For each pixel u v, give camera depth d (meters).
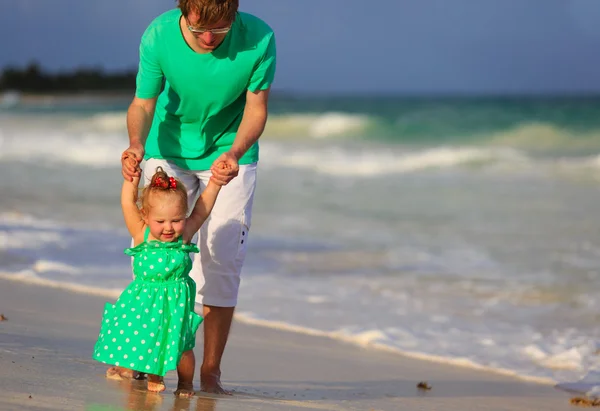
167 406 6.86
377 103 101.62
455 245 21.05
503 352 12.42
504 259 19.44
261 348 11.60
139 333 7.24
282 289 15.82
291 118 51.56
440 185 32.81
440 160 39.22
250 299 14.90
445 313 14.66
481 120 52.16
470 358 12.02
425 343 12.71
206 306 8.72
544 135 46.12
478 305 15.31
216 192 7.79
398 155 41.00
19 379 7.12
